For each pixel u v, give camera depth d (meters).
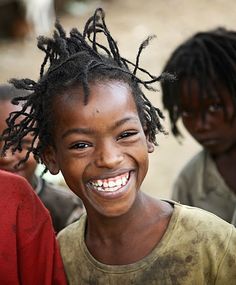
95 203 1.86
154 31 9.41
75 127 1.79
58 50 1.99
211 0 10.43
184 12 10.09
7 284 2.00
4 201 2.01
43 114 1.92
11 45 9.03
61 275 2.03
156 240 1.95
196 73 2.71
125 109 1.80
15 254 2.00
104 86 1.80
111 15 10.06
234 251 1.91
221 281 1.91
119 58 1.99
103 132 1.78
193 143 6.14
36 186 2.63
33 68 8.25
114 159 1.77
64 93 1.82
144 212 1.97
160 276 1.92
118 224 1.95
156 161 5.89
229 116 2.71
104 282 1.97
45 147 1.97
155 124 2.00
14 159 2.41
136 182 1.87
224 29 2.88
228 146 2.76
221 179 2.81
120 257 1.96
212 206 2.83
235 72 2.69
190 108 2.75
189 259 1.91
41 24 9.38
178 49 2.84
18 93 2.53
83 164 1.81
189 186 2.92
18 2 9.12
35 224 2.04
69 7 10.12
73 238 2.07
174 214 1.96
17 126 2.03
